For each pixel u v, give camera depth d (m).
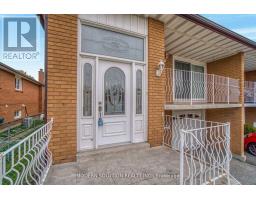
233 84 7.17
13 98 11.55
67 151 3.42
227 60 7.69
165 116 5.64
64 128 3.40
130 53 4.33
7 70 10.50
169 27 4.98
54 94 3.32
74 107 3.51
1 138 4.98
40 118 8.84
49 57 3.28
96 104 3.85
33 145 2.23
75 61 3.53
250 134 8.16
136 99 4.41
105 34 4.04
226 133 3.44
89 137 3.80
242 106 7.30
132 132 4.32
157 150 4.26
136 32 4.31
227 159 3.37
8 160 2.47
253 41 6.22
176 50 6.76
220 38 5.72
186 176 2.97
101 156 3.71
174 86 6.29
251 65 9.42
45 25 3.30
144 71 4.50
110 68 4.12
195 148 3.46
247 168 6.18
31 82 14.40
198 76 7.55
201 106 6.01
